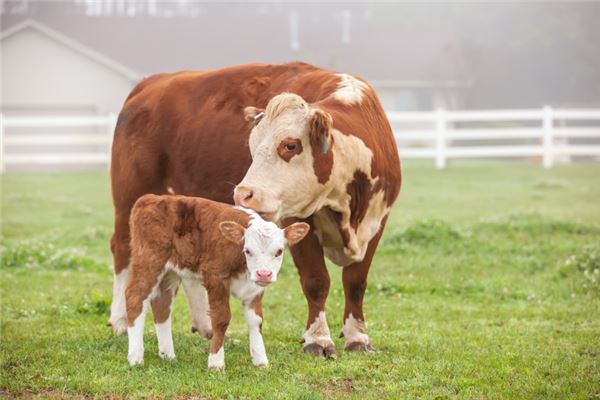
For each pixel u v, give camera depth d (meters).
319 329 9.48
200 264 8.48
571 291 12.88
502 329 10.70
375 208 9.62
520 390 8.09
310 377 8.48
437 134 35.34
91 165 54.31
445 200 25.09
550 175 32.44
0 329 10.58
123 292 10.62
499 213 22.08
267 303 12.34
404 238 16.97
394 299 12.71
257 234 7.96
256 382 8.22
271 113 8.86
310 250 9.45
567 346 9.83
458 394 8.00
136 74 54.16
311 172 8.80
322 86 10.01
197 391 8.00
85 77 54.38
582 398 7.86
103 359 9.13
